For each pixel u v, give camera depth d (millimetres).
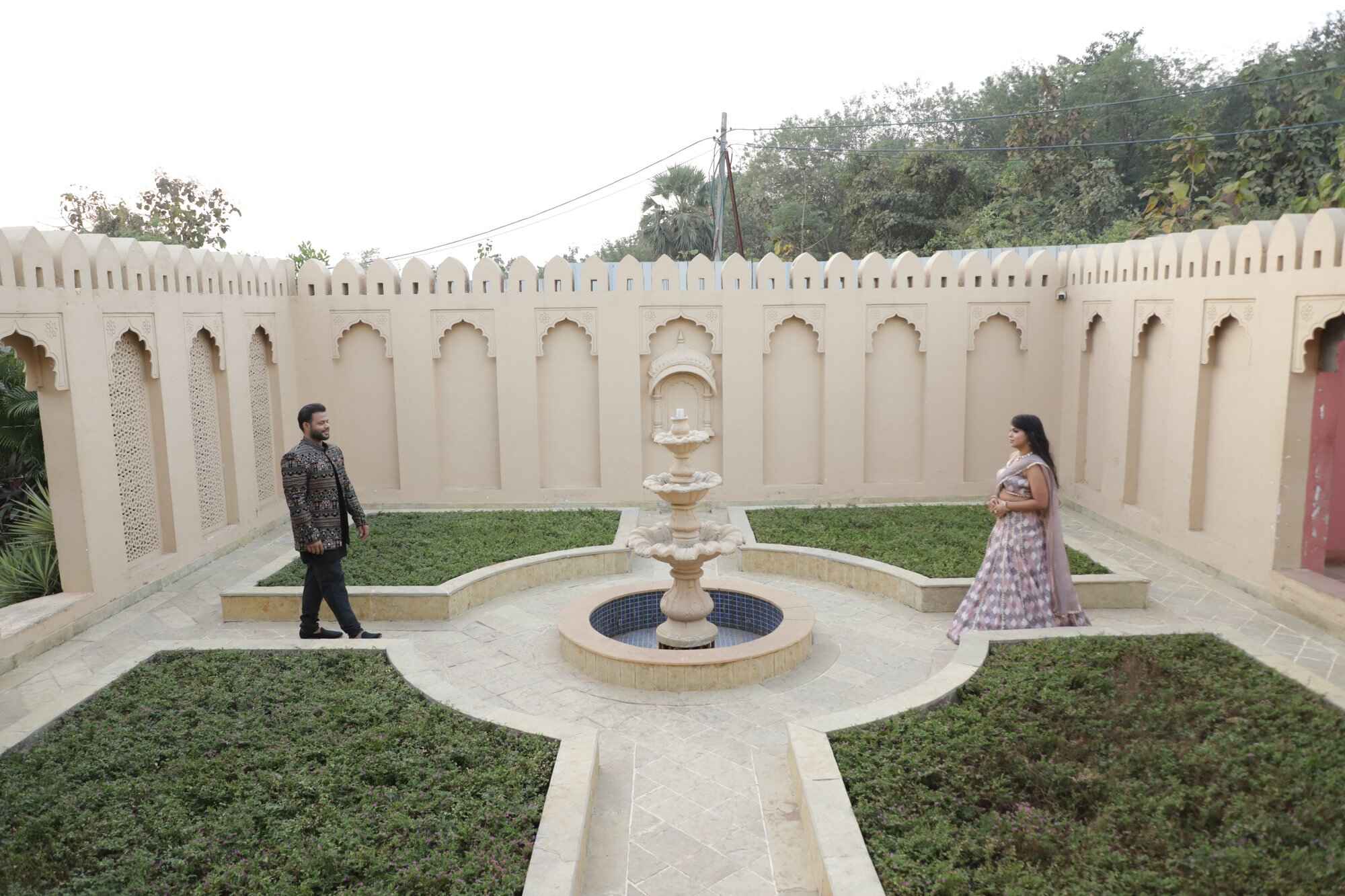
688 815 4418
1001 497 6461
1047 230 22453
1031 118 24562
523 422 10875
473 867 3580
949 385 10906
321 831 3867
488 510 10281
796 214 30359
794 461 11094
